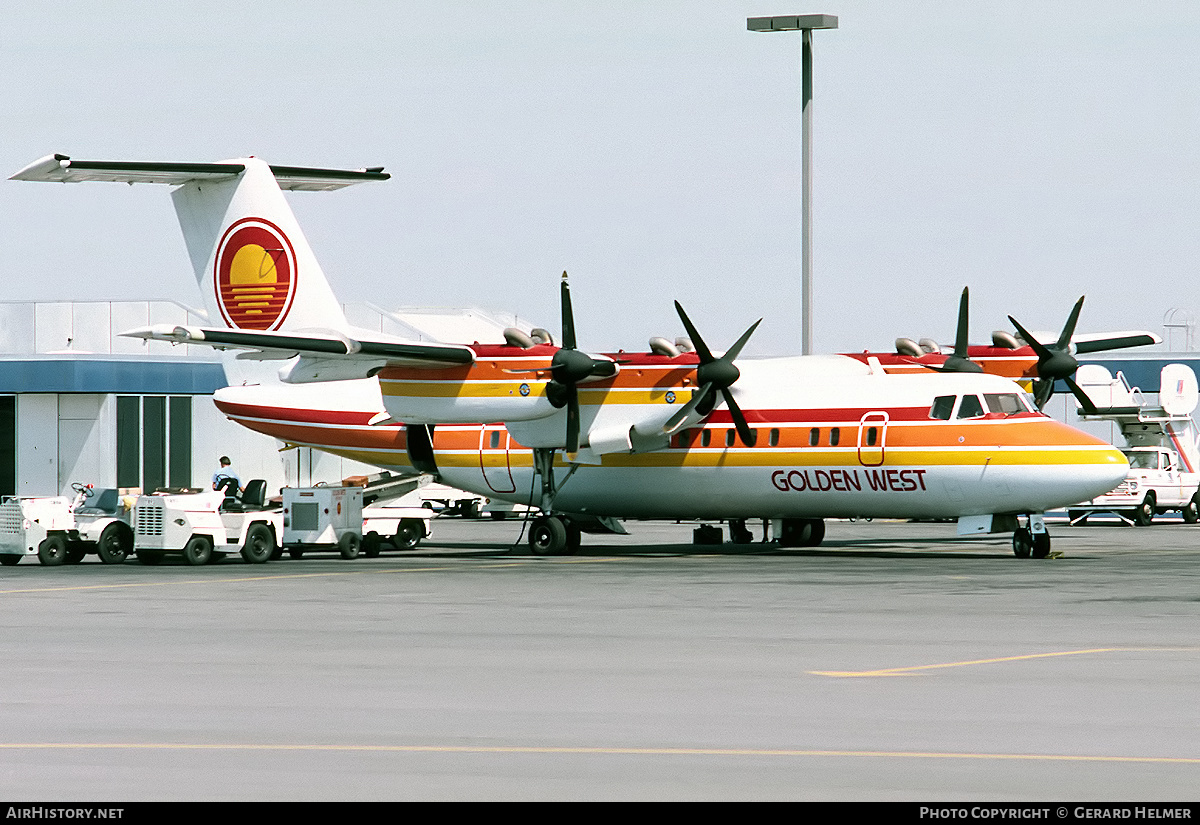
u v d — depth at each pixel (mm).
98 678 51250
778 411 119188
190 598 81750
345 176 133750
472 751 38781
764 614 71250
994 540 141625
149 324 198375
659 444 121562
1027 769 36500
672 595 81875
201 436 194750
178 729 41938
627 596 81500
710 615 71000
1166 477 172625
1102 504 171125
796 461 117875
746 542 138625
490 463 131250
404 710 44875
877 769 36562
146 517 112500
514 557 120688
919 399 114438
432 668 53375
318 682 50219
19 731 41688
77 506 117938
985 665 53500
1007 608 73375
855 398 116688
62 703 46219
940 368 127250
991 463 110375
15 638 62844
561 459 127812
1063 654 56344
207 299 133375
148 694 47875
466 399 119688
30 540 112625
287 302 129500
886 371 127375
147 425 192125
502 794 33969
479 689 48656
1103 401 186375
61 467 189625
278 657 56500
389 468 136750
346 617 71000
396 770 36562
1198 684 49062
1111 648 58094
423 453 134125
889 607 74312
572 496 128750
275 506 121688
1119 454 110000
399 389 122000
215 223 132250
